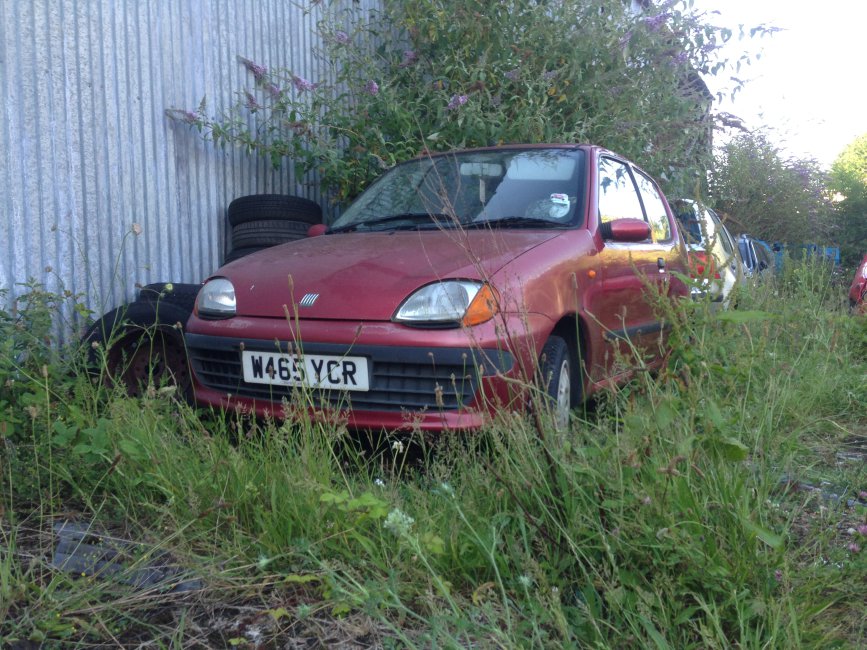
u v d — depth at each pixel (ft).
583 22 25.46
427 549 7.98
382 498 9.04
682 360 9.71
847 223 74.13
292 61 24.13
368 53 25.29
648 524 7.55
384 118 23.93
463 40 24.79
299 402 10.06
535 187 14.70
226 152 21.61
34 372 12.34
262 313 11.60
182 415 11.06
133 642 7.23
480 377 9.68
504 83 24.29
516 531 8.30
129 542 9.09
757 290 15.79
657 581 7.07
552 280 11.83
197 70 20.40
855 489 10.15
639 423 8.39
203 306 12.50
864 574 7.45
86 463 10.28
